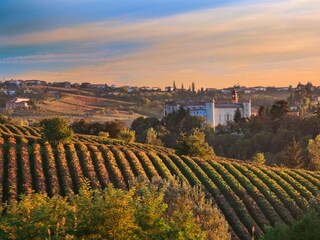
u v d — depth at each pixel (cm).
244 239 4200
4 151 5791
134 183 3045
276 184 5684
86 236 1579
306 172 6769
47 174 5247
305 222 1980
